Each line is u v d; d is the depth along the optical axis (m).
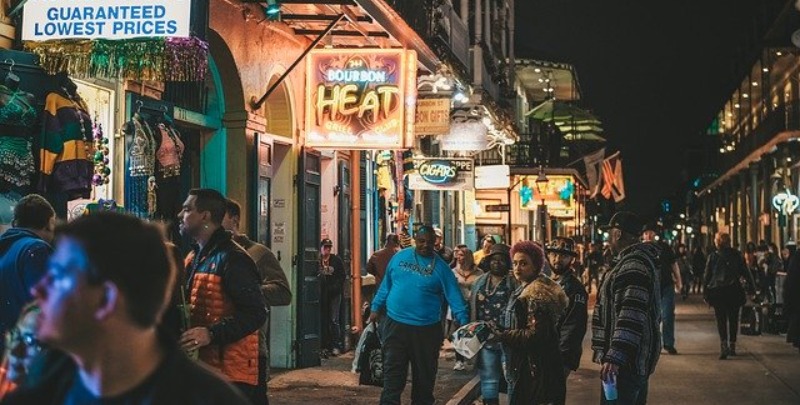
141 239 2.19
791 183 40.34
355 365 11.92
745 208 58.59
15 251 5.76
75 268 2.13
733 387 13.70
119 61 7.81
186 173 11.81
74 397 2.22
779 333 21.83
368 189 19.17
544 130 50.09
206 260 5.86
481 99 21.08
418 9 14.43
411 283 9.52
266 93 12.34
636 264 6.58
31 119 7.50
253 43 12.27
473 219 31.22
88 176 7.90
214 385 2.21
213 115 12.03
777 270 24.25
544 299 7.34
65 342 2.15
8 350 2.63
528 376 7.32
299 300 13.84
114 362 2.16
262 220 12.77
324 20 12.71
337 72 13.49
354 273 16.34
